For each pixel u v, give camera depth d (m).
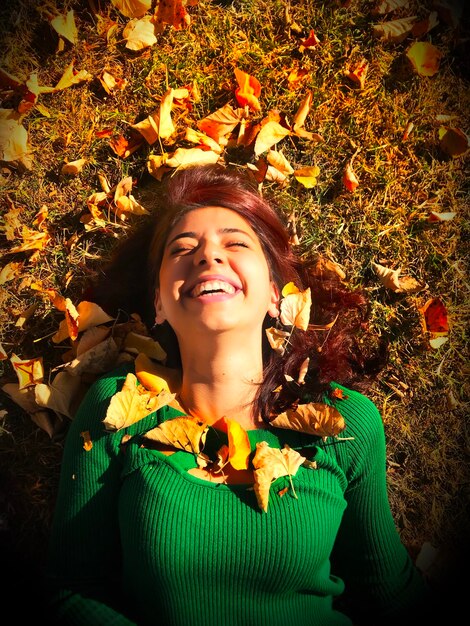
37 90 1.70
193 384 1.35
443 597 1.65
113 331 1.61
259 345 1.38
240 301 1.29
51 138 1.76
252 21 1.76
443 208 1.75
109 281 1.65
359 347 1.70
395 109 1.75
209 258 1.29
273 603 1.23
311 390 1.41
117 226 1.72
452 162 1.75
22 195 1.75
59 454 1.68
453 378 1.73
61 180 1.76
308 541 1.22
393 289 1.69
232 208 1.42
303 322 1.44
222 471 1.27
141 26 1.72
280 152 1.75
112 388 1.38
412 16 1.73
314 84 1.76
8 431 1.68
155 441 1.28
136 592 1.27
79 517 1.30
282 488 1.23
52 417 1.67
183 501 1.21
